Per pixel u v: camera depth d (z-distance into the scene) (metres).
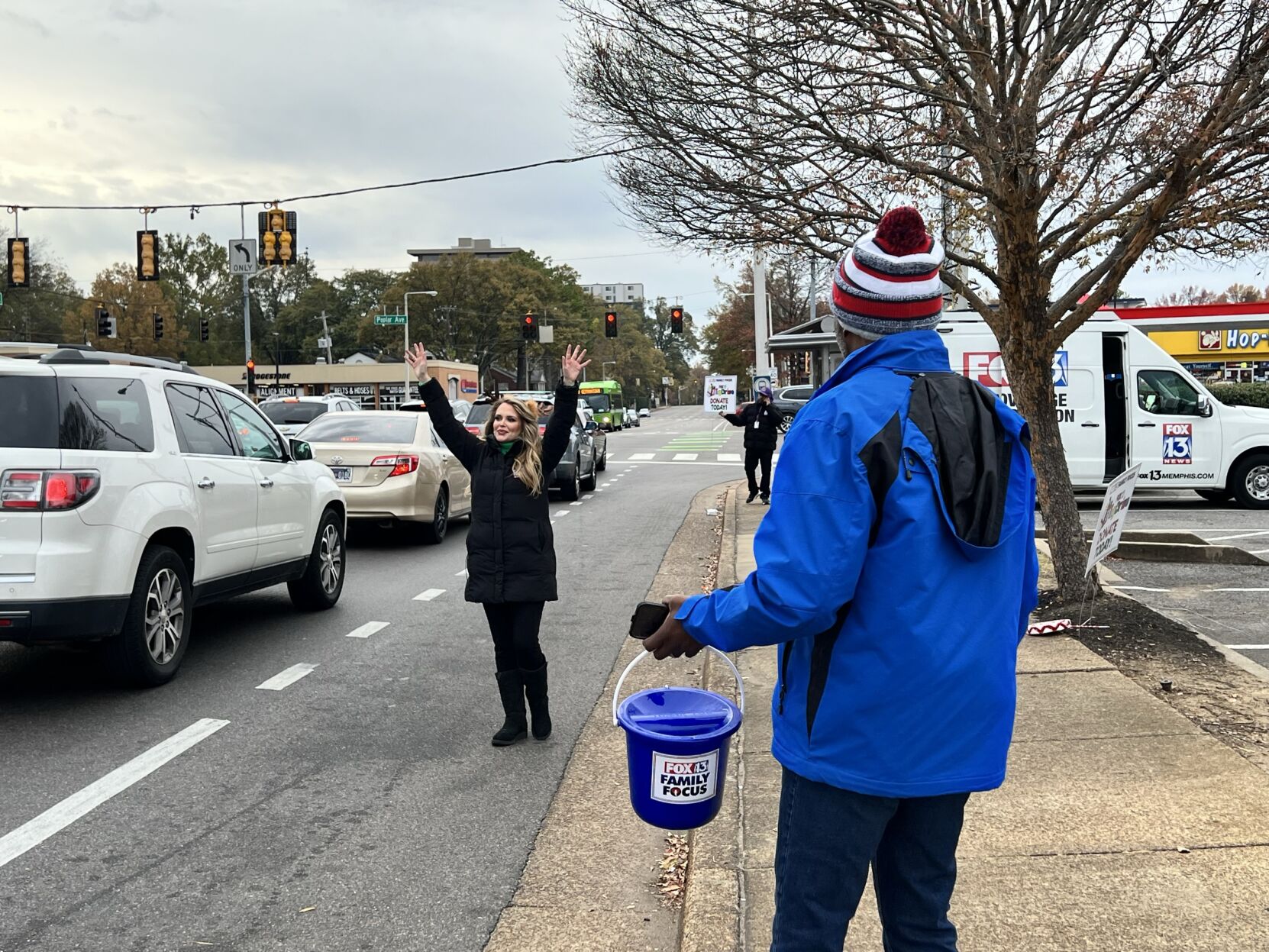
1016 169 7.02
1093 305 7.01
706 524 14.88
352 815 4.42
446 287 81.06
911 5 6.89
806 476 1.96
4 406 5.50
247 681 6.48
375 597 9.38
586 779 4.89
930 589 1.95
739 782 4.55
